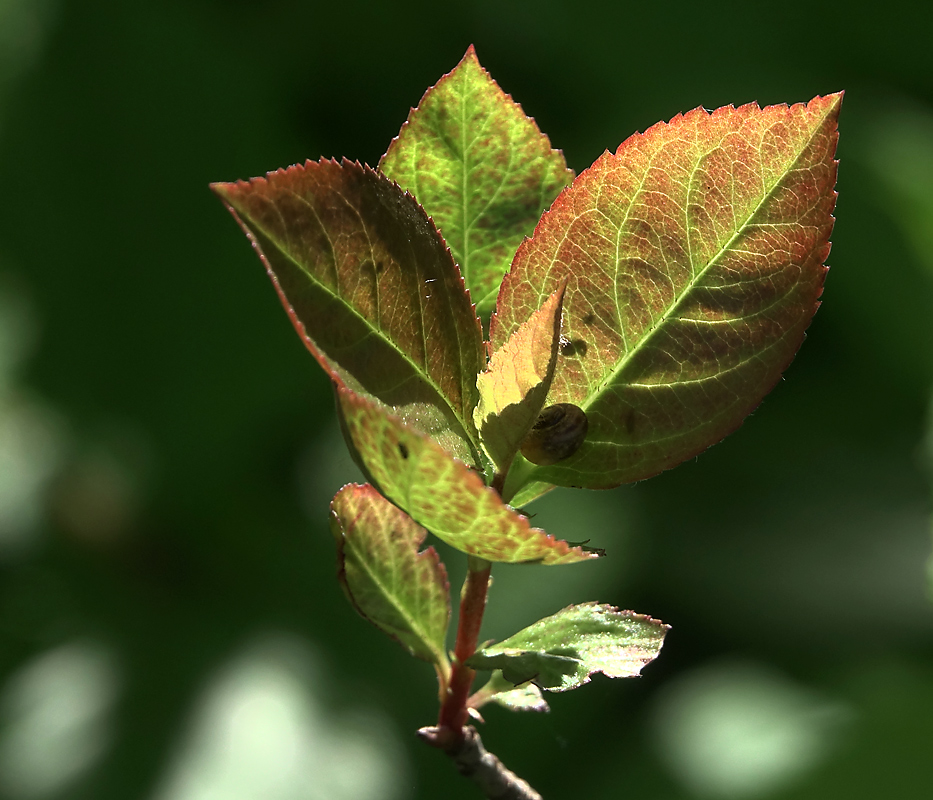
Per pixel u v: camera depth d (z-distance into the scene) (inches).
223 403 44.7
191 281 44.7
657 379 16.9
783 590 44.6
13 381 44.6
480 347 16.8
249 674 39.3
